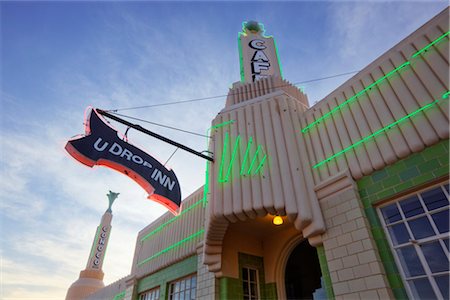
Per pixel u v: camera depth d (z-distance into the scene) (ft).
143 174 19.11
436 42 15.15
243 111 23.75
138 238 43.45
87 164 16.84
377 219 14.92
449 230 12.46
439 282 12.09
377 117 16.51
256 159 20.27
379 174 15.51
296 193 17.60
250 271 23.84
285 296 22.31
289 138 20.12
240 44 37.76
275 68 34.09
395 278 12.93
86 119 17.78
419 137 14.24
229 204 19.48
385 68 17.17
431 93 14.46
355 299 13.51
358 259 14.16
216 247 22.04
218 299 21.79
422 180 13.61
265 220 22.97
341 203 16.19
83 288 78.64
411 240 13.33
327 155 18.33
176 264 31.37
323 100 20.44
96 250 88.99
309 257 27.58
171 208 20.40
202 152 23.27
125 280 40.91
